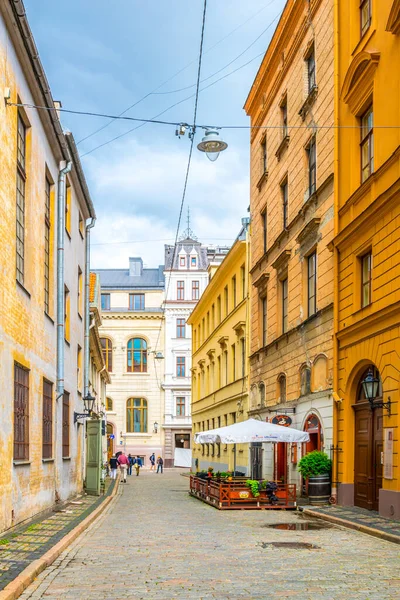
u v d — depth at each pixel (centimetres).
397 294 1558
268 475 2817
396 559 1037
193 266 6962
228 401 3841
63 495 2028
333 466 1939
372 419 1764
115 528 1498
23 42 1369
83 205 2591
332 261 2039
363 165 1881
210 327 4725
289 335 2503
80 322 2598
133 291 7006
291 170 2547
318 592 789
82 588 820
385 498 1567
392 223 1600
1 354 1228
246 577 888
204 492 2392
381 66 1711
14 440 1355
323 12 2198
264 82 3009
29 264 1537
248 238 3334
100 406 4712
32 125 1563
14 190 1355
